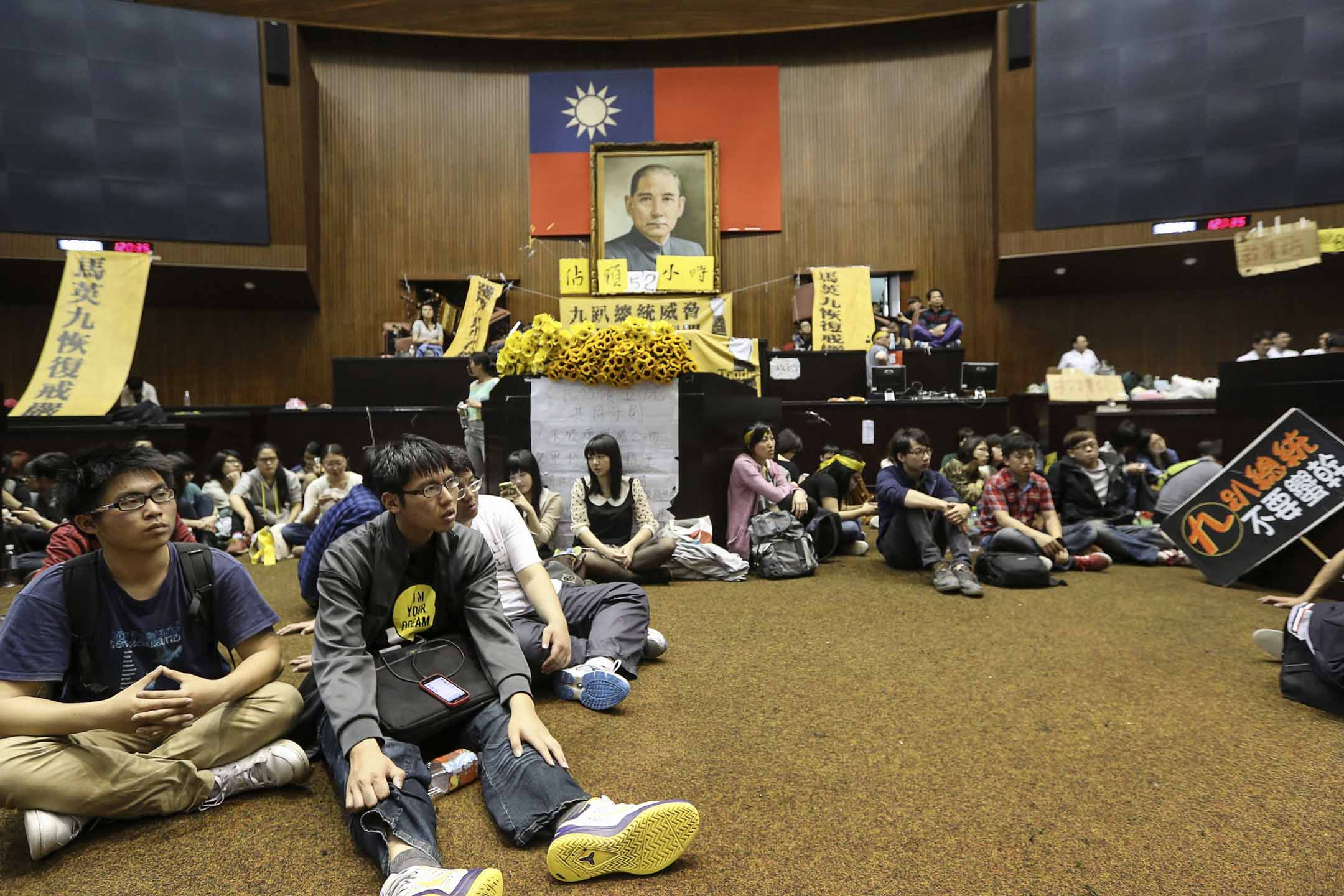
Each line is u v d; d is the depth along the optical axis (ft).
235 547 18.43
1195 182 32.14
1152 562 15.74
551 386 15.64
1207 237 32.01
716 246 38.27
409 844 5.01
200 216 33.65
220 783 6.17
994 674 9.07
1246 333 35.55
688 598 13.21
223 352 36.91
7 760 5.29
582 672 8.33
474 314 33.42
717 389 16.21
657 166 38.27
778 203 38.47
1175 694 8.35
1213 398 26.35
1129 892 4.88
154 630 6.02
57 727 5.32
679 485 15.53
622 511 14.33
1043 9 33.65
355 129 37.81
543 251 38.63
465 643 6.84
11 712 5.29
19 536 17.25
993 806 6.00
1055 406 27.02
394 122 38.09
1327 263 33.40
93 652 5.87
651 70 38.50
